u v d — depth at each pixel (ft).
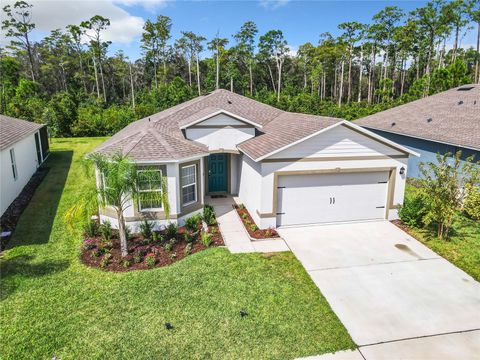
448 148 56.24
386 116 81.82
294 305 26.66
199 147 46.01
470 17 181.68
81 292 28.04
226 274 30.83
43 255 34.30
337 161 41.86
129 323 24.34
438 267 33.09
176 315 25.21
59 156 82.79
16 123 64.49
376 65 249.55
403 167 43.75
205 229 40.68
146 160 38.96
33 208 47.52
